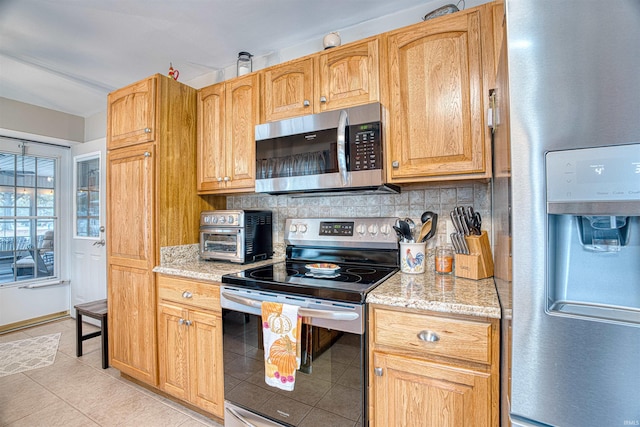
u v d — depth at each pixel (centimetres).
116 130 209
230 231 193
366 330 121
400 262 164
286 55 216
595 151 64
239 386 150
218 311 161
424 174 140
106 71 247
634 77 61
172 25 189
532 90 69
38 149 331
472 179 137
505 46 79
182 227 202
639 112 60
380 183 144
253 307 141
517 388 73
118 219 206
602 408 65
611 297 70
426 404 111
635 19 61
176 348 178
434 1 169
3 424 167
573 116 66
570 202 66
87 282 320
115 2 167
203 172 208
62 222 346
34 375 219
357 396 119
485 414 102
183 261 201
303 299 129
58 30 192
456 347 106
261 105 184
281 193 187
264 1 169
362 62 154
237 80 194
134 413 177
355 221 180
